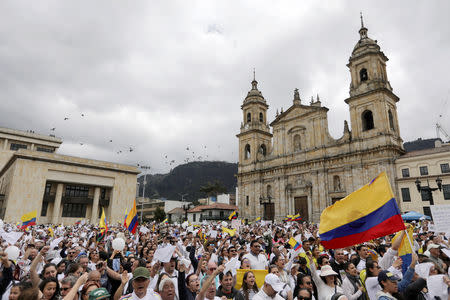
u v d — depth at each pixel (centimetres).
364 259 1038
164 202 11850
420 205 4184
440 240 1162
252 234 2464
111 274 777
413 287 676
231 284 769
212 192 12744
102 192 7488
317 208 5228
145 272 609
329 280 778
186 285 738
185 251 1271
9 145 9556
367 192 896
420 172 4303
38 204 6312
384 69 5206
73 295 577
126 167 7656
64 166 6775
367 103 4938
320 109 5562
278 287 673
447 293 708
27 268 989
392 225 817
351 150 4994
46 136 10069
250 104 7100
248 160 6744
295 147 5925
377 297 669
